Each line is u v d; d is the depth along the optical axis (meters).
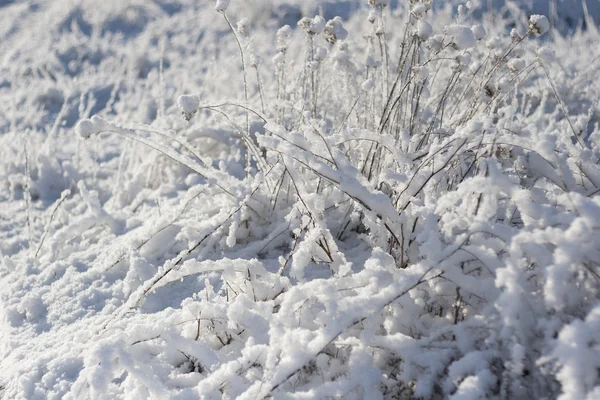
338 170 1.56
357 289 1.47
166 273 1.59
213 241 1.87
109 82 4.73
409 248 1.55
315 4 5.92
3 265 2.11
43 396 1.57
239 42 1.89
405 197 1.58
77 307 1.81
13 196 2.89
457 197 1.41
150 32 6.04
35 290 1.89
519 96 2.71
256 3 6.04
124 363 1.46
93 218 2.14
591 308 1.37
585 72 2.81
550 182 1.58
